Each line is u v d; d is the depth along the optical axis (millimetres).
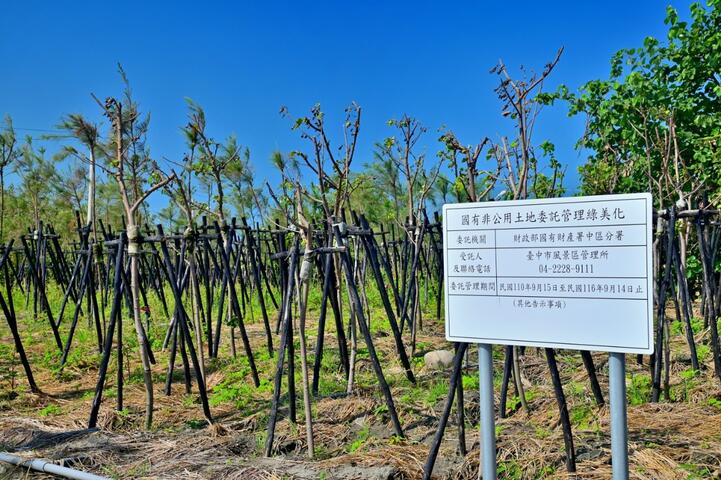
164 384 7355
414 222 9094
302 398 6297
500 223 3451
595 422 5094
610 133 9633
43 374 8016
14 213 19422
